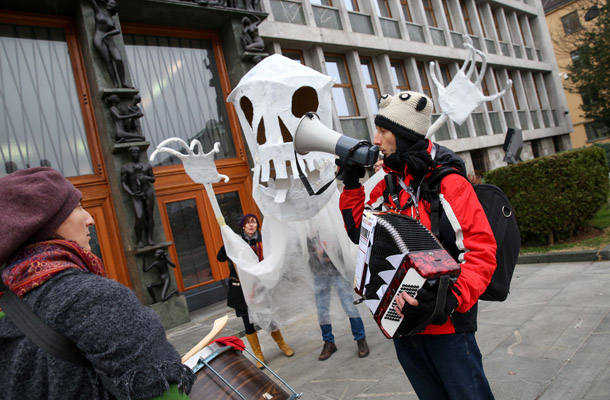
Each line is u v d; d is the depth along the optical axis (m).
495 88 16.20
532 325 3.55
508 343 3.28
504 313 4.01
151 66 7.11
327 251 3.33
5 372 0.88
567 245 6.17
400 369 3.14
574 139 30.58
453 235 1.46
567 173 6.16
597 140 29.27
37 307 0.86
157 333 0.90
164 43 7.32
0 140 5.62
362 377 3.14
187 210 6.87
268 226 3.35
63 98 6.12
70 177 5.94
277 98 2.57
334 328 4.48
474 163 15.48
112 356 0.81
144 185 5.71
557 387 2.49
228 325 5.43
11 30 5.89
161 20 7.01
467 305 1.33
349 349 3.78
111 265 5.96
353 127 10.66
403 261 1.28
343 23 10.76
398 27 12.62
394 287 1.32
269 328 3.48
